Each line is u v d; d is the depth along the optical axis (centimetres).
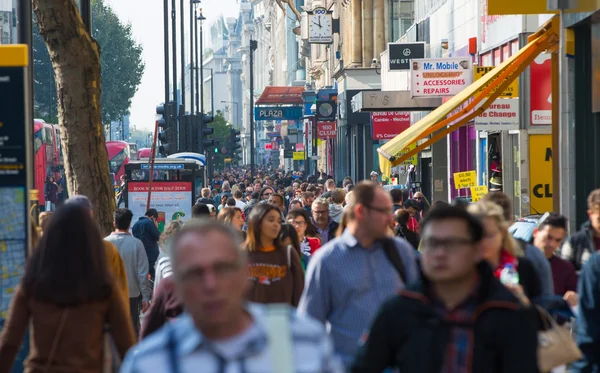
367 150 10906
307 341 664
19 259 1454
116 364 1231
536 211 3841
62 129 2628
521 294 1216
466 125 5625
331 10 13238
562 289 1631
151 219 3294
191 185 4441
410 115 6875
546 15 3838
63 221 1204
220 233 682
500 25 4412
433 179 6588
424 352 893
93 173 2636
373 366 922
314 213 2870
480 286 906
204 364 656
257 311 684
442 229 897
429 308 901
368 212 1270
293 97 15275
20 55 1438
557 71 2986
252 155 13062
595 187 2897
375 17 10600
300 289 1678
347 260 1276
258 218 1658
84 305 1192
